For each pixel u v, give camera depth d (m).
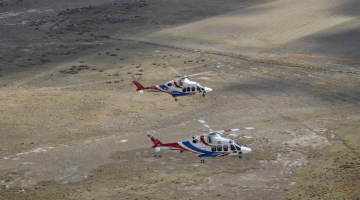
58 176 109.88
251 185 103.50
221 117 150.38
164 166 114.19
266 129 138.50
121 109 157.75
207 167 113.31
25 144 128.12
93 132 137.12
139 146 127.06
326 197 96.38
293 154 120.19
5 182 106.31
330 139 129.25
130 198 97.69
